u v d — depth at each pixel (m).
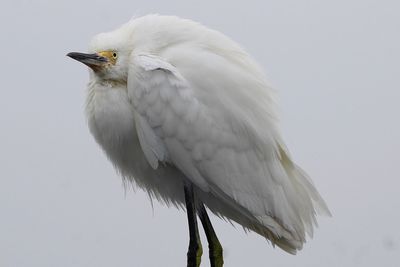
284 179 10.35
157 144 9.98
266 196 10.27
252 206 10.26
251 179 10.20
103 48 9.99
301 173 10.63
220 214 11.12
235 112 9.95
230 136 9.99
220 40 10.21
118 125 10.16
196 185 10.40
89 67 10.05
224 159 10.03
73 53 9.91
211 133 9.89
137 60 9.80
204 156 9.98
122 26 10.40
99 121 10.24
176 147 9.93
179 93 9.70
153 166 10.20
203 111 9.81
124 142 10.48
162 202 11.66
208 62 9.88
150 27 10.10
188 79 9.80
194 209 10.54
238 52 10.26
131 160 10.82
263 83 10.29
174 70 9.70
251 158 10.16
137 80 9.77
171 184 10.97
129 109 10.07
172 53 9.91
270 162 10.27
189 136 9.84
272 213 10.32
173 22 10.18
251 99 10.06
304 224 10.61
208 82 9.83
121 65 9.97
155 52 10.01
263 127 10.14
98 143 10.81
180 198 11.20
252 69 10.27
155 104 9.73
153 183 11.12
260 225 10.68
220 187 10.13
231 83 9.94
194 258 10.41
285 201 10.34
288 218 10.34
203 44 10.07
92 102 10.30
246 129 10.04
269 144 10.20
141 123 9.93
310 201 10.62
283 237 10.50
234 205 10.33
